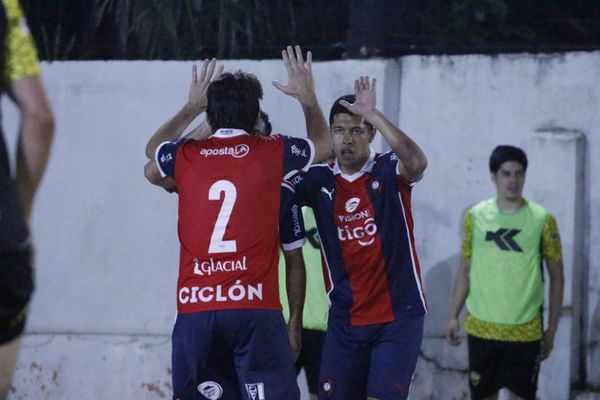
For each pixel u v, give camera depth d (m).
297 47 18.77
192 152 17.86
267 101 27.58
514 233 24.62
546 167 26.34
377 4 28.41
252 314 17.11
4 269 11.05
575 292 26.25
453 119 26.92
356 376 21.30
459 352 26.77
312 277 24.97
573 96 26.50
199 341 17.28
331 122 20.88
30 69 11.22
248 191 17.44
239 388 18.00
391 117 27.27
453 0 32.09
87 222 28.08
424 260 26.98
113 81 28.03
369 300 20.83
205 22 31.25
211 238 17.31
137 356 27.67
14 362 11.68
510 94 26.72
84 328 28.06
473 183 26.83
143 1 29.94
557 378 26.08
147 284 27.86
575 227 26.17
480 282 24.86
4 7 11.12
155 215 27.88
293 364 17.62
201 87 19.06
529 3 32.91
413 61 27.14
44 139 11.20
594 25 32.53
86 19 32.66
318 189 20.95
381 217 20.67
